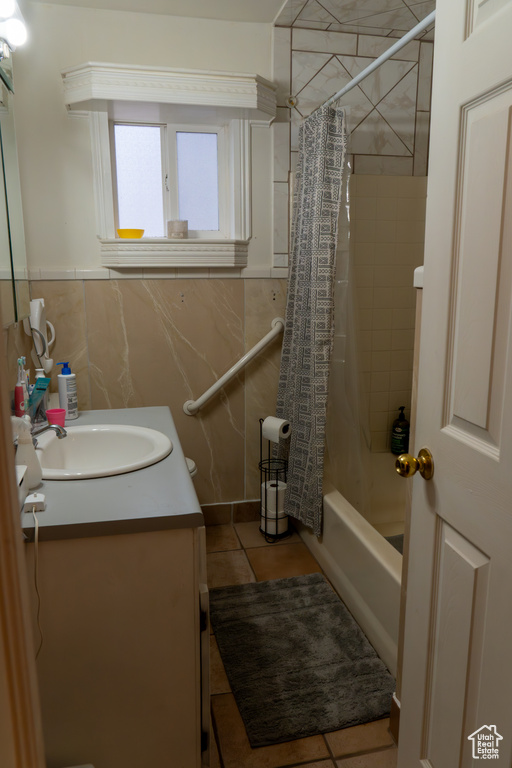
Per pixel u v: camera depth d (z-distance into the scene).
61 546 1.12
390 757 1.46
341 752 1.48
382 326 2.76
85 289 2.38
